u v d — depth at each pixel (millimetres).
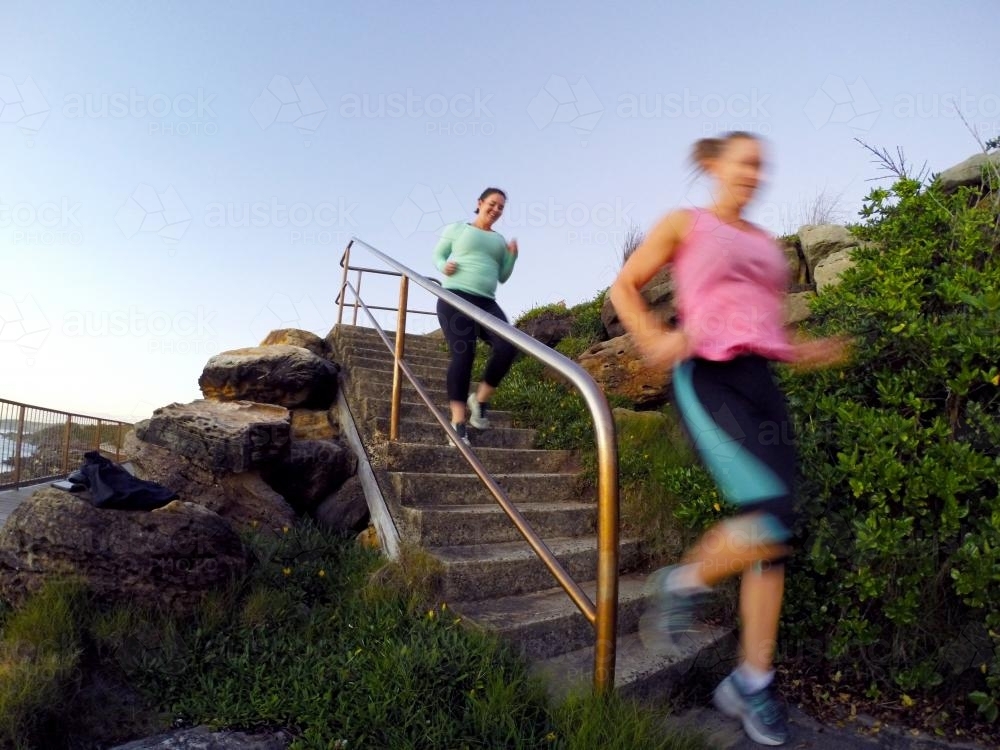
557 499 4031
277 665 2266
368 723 1900
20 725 1823
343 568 3086
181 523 2574
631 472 3832
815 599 2693
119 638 2285
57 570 2428
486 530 3344
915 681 2398
